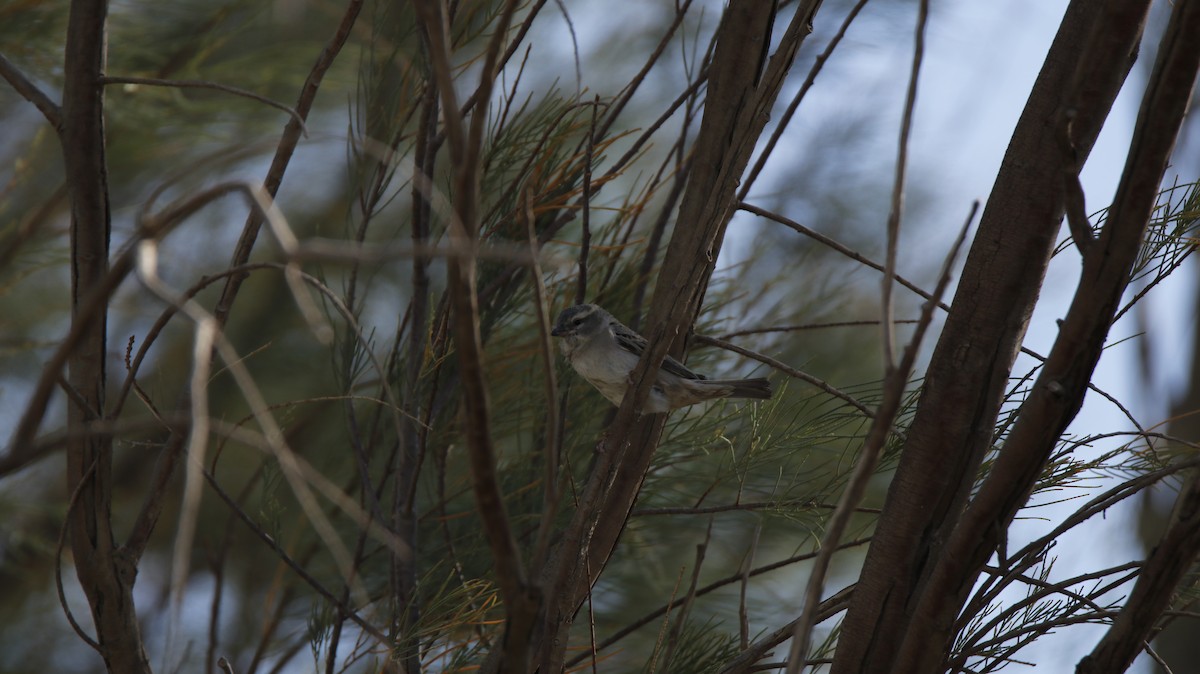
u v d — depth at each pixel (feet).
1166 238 22.00
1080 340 16.72
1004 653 20.52
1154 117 16.01
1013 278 19.98
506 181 26.81
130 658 21.04
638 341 27.22
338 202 43.86
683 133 26.27
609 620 33.88
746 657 20.56
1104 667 17.34
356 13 21.06
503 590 14.34
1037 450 16.96
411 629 22.22
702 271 19.34
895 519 19.98
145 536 21.50
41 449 12.41
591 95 36.58
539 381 27.71
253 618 36.91
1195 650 46.42
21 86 20.85
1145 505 39.60
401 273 41.14
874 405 24.35
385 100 27.45
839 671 19.92
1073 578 20.24
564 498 26.02
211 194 12.17
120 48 32.09
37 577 39.47
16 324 39.40
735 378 27.91
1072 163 16.38
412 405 24.57
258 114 34.76
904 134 13.39
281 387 42.11
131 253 12.73
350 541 32.07
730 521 34.53
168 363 42.52
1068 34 20.30
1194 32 15.67
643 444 22.65
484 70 12.82
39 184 37.93
